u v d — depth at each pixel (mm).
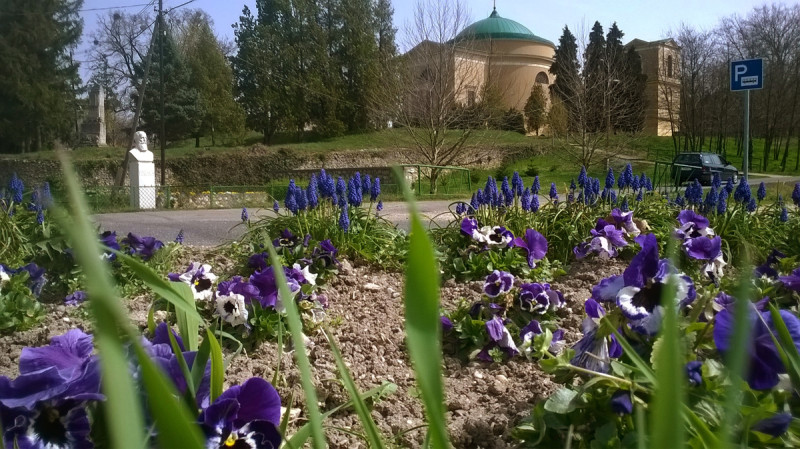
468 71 29484
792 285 3176
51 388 1192
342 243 5996
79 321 4156
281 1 48781
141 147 21078
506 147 40750
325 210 6492
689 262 4531
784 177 38094
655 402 411
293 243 5793
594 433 1755
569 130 33062
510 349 3566
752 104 45938
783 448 1464
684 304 1910
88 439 1209
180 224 12703
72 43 41406
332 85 48469
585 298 4551
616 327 1929
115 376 376
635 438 1597
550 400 1776
